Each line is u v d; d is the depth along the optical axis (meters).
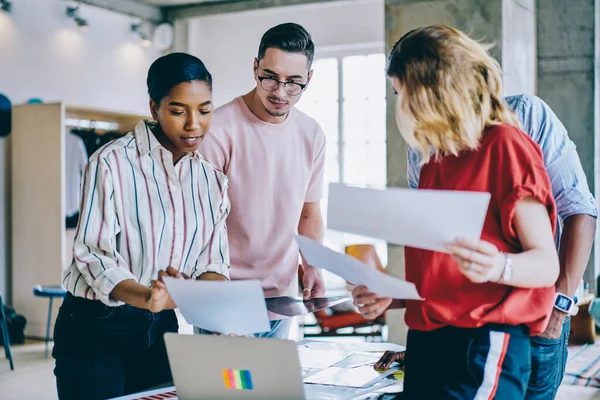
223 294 1.66
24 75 8.27
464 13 5.70
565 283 2.07
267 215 2.79
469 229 1.40
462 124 1.53
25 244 7.68
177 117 2.13
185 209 2.29
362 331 7.04
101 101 9.51
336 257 1.63
